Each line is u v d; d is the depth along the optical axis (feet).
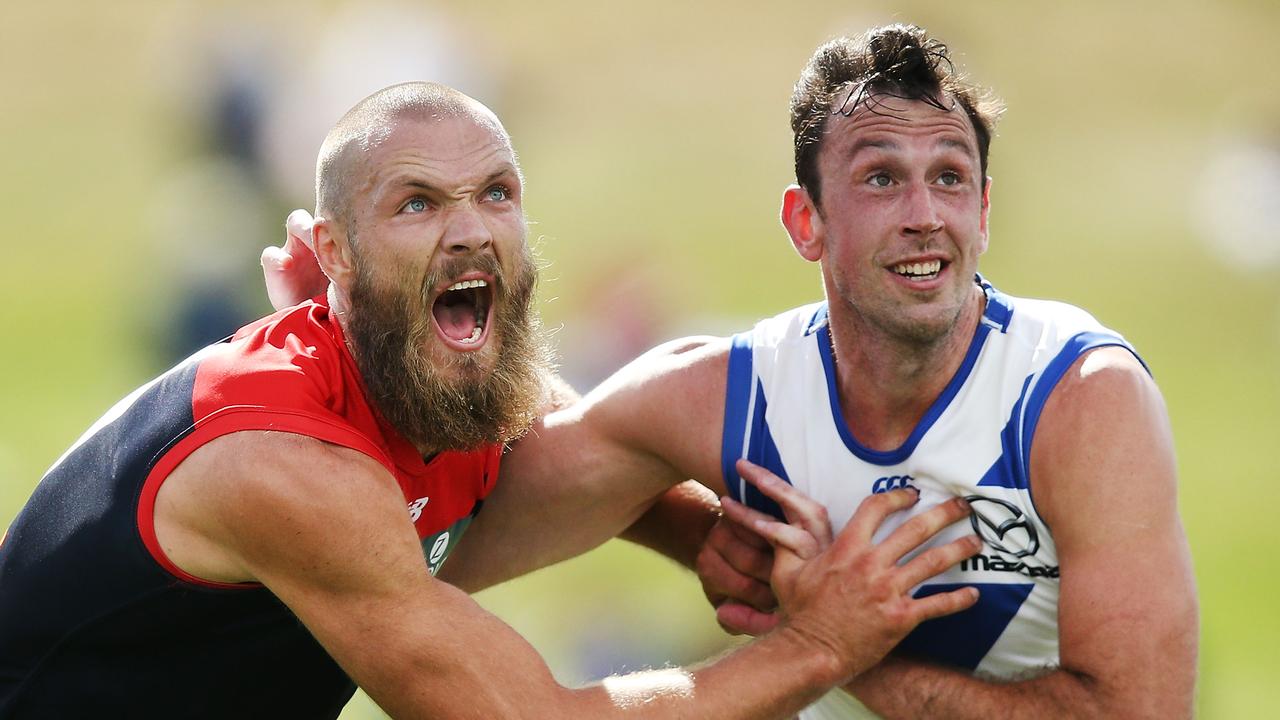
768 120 364.79
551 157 329.11
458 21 227.61
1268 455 159.12
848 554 46.44
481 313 49.73
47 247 259.80
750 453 49.90
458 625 44.86
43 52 404.98
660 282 136.26
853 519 46.93
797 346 49.93
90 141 339.36
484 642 44.83
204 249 128.16
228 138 136.15
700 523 55.31
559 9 445.37
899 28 46.24
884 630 45.80
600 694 45.37
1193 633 43.96
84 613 47.47
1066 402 45.42
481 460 52.75
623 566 112.37
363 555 44.55
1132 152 342.23
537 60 401.49
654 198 296.92
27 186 304.09
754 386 50.16
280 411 45.44
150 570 46.29
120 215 282.15
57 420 153.79
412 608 44.86
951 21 424.46
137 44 413.80
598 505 54.39
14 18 431.02
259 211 131.85
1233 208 269.85
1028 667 48.42
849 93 46.11
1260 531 132.57
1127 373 45.44
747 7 453.17
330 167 48.55
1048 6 458.09
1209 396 186.70
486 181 47.80
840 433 48.57
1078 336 46.42
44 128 349.00
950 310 45.39
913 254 44.93
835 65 46.73
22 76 386.32
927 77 45.70
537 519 54.85
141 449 46.47
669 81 393.70
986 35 433.07
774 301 218.79
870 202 45.47
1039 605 47.34
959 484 46.70
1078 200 307.17
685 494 55.88
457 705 44.50
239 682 49.16
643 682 45.93
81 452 49.06
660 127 357.20
